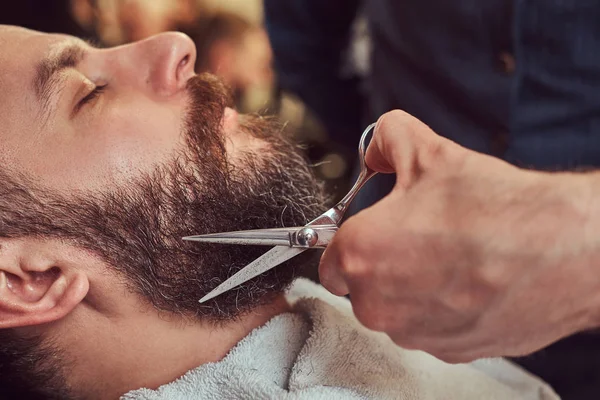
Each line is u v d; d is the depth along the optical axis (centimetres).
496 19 123
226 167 96
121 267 92
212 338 97
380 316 74
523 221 67
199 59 199
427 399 98
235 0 198
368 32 152
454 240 68
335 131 174
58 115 94
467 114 134
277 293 99
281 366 95
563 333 72
